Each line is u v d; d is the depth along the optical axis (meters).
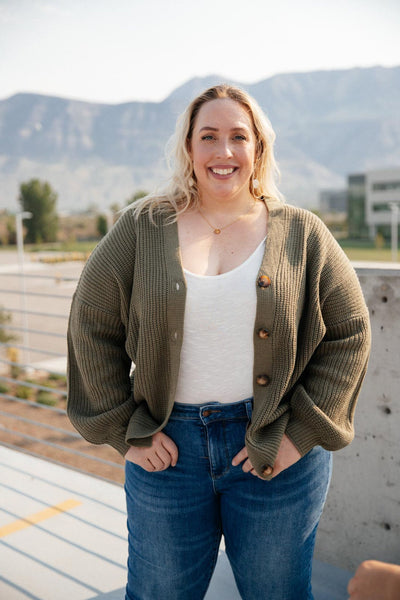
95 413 1.57
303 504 1.51
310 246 1.51
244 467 1.45
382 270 2.00
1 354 20.36
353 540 2.17
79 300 1.55
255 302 1.42
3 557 2.46
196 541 1.54
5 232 119.69
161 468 1.48
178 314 1.41
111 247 1.53
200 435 1.48
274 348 1.44
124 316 1.55
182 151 1.57
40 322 32.19
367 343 1.50
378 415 2.06
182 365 1.46
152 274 1.45
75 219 132.75
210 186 1.49
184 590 1.55
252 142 1.52
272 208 1.53
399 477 2.03
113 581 2.29
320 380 1.48
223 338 1.43
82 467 11.02
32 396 15.98
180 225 1.53
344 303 1.50
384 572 1.03
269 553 1.50
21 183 119.19
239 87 1.55
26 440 12.52
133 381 1.66
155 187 1.62
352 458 2.14
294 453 1.44
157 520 1.52
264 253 1.45
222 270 1.46
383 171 108.00
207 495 1.52
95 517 2.78
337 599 2.04
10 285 44.72
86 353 1.54
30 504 2.91
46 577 2.32
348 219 113.81
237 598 2.11
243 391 1.48
